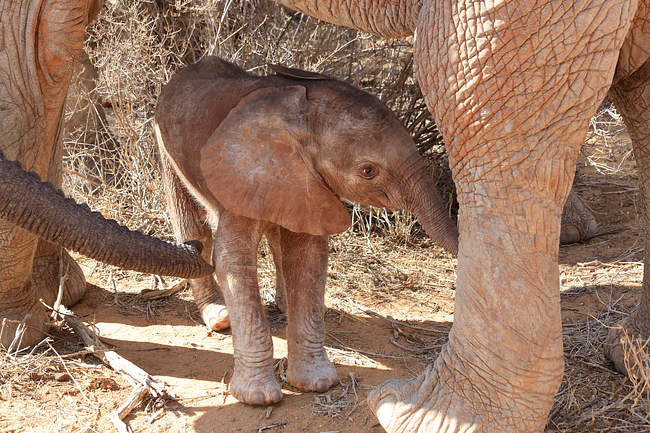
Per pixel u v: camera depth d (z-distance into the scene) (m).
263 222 3.99
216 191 3.83
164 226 6.28
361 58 6.58
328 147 3.74
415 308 5.23
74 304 5.15
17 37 3.97
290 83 3.96
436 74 3.03
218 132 3.84
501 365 3.07
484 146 2.98
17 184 3.35
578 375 4.17
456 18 2.93
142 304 5.21
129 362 4.22
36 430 3.68
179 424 3.79
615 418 3.73
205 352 4.56
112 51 6.26
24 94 4.05
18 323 4.34
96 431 3.70
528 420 3.09
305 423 3.78
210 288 4.90
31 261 4.43
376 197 3.82
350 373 4.19
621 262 5.79
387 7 3.54
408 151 3.73
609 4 2.79
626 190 7.08
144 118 6.50
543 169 2.95
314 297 4.12
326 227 3.86
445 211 3.72
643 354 3.70
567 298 5.27
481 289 3.06
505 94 2.89
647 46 3.54
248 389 3.89
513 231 3.00
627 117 3.96
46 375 4.12
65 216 3.34
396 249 6.16
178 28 6.75
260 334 3.90
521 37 2.82
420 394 3.30
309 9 3.77
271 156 3.79
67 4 3.99
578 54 2.83
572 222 6.25
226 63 4.46
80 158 6.89
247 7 6.52
